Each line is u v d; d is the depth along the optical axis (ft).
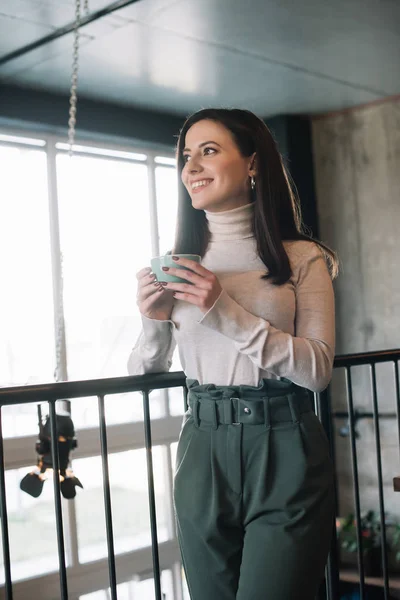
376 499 18.84
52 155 16.79
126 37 13.55
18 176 16.24
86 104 16.94
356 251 19.60
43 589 15.88
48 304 16.53
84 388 5.32
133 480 17.53
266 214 4.93
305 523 4.70
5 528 5.05
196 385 5.06
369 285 19.42
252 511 4.77
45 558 16.10
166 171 18.99
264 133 5.12
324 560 4.87
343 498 19.40
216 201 4.98
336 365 6.95
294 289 4.94
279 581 4.62
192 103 17.89
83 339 16.98
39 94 16.17
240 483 4.78
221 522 4.83
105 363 17.29
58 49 13.94
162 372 5.78
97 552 16.78
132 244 18.01
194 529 4.90
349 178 19.62
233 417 4.82
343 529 17.80
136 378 5.60
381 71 16.22
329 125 19.89
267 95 17.69
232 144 5.00
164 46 14.08
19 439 15.76
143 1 12.02
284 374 4.65
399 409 7.81
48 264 16.58
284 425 4.79
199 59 14.90
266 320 4.80
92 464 16.88
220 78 16.15
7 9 12.20
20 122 15.89
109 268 17.53
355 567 17.72
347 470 19.38
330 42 14.26
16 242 16.11
